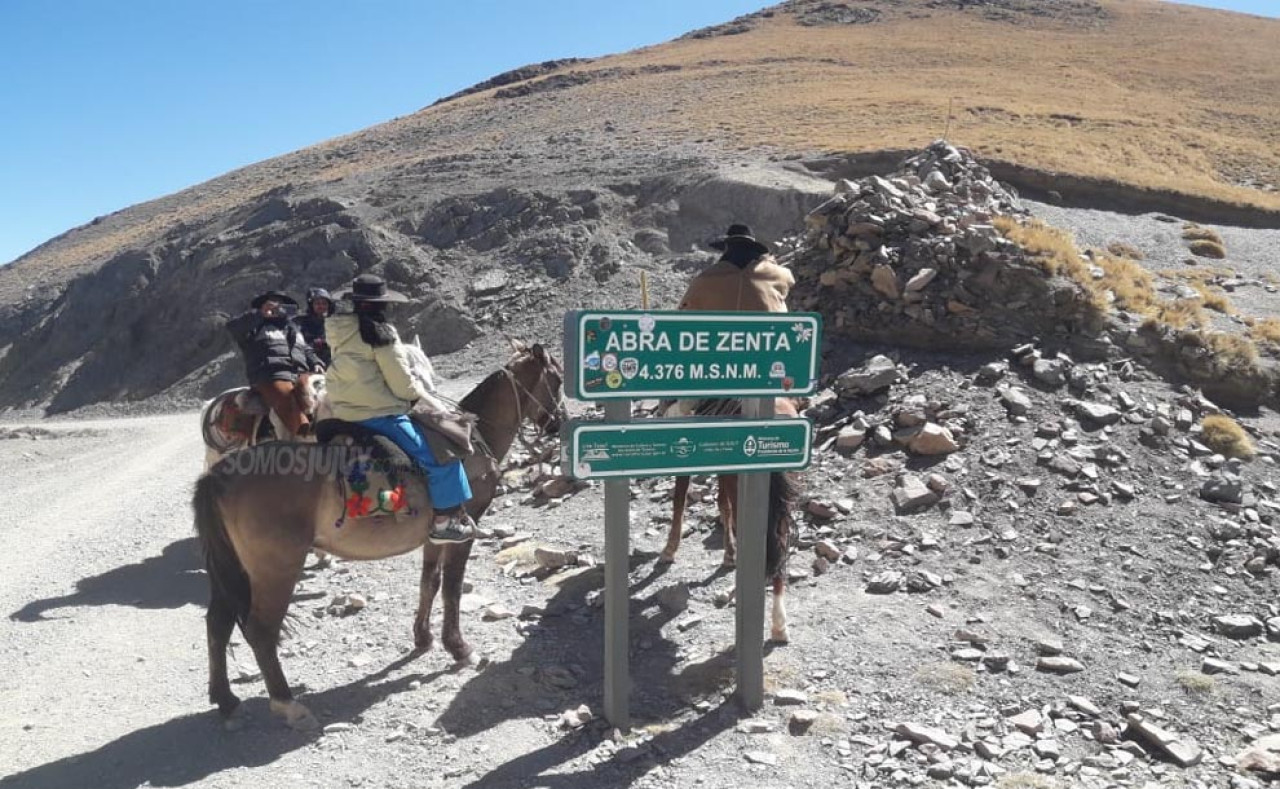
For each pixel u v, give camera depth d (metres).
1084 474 9.74
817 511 9.55
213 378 43.06
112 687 7.23
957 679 6.89
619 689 6.33
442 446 6.70
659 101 71.38
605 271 37.09
